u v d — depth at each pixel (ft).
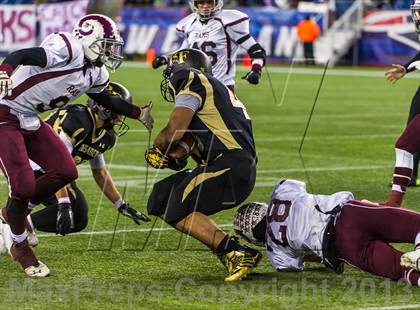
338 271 54.08
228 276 53.72
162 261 58.49
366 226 51.62
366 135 126.52
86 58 53.57
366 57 274.77
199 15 84.64
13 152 53.31
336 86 209.15
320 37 275.39
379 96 187.21
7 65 50.70
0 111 53.31
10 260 58.29
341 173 94.73
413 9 64.44
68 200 59.93
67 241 64.18
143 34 280.10
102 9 272.31
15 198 53.52
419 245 49.93
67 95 53.88
